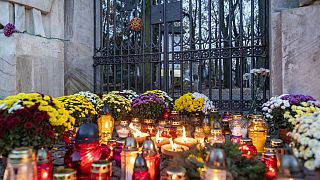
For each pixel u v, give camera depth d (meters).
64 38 6.43
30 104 2.30
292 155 1.38
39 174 1.71
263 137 2.57
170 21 6.05
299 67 4.15
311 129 1.83
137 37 6.59
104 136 2.90
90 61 6.84
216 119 3.59
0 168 2.46
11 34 5.07
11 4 5.34
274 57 4.46
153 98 4.27
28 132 2.15
